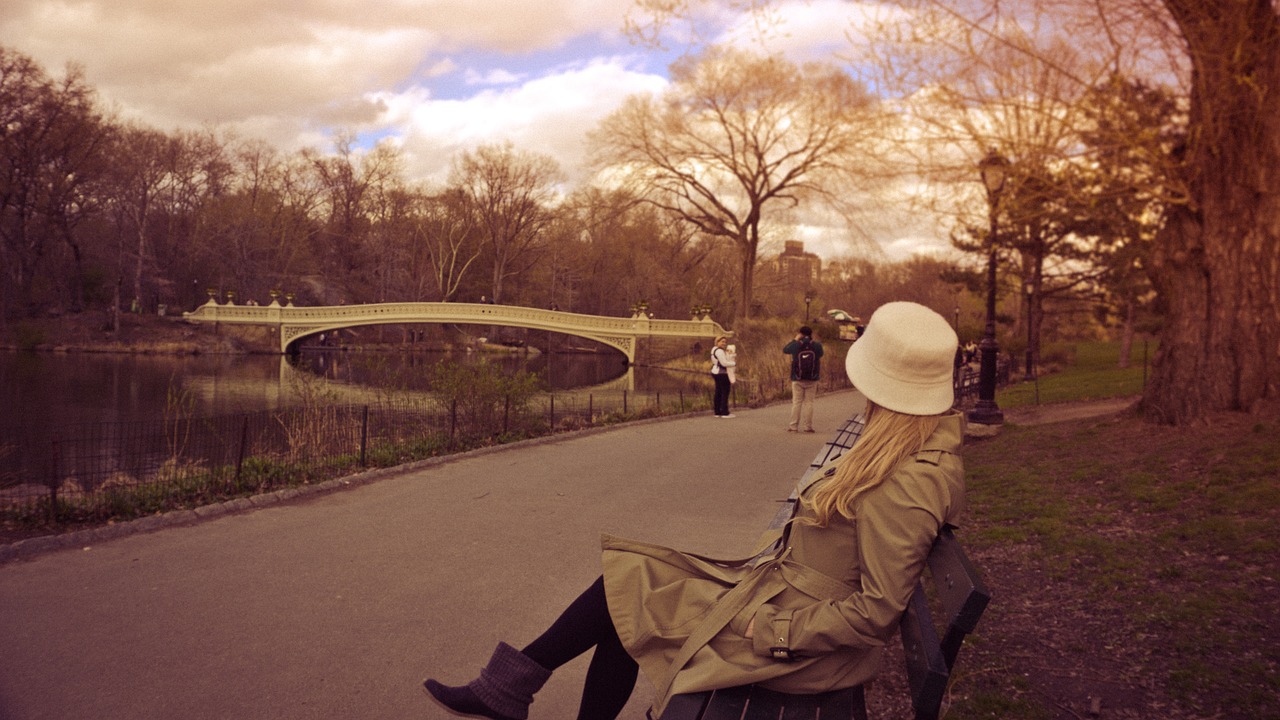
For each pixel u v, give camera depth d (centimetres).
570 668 438
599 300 8869
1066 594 507
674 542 700
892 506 208
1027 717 355
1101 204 820
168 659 421
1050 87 740
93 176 6128
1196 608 446
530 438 1333
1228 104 788
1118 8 733
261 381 3975
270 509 780
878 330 227
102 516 731
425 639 461
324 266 8894
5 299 6016
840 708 221
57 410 2666
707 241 7762
